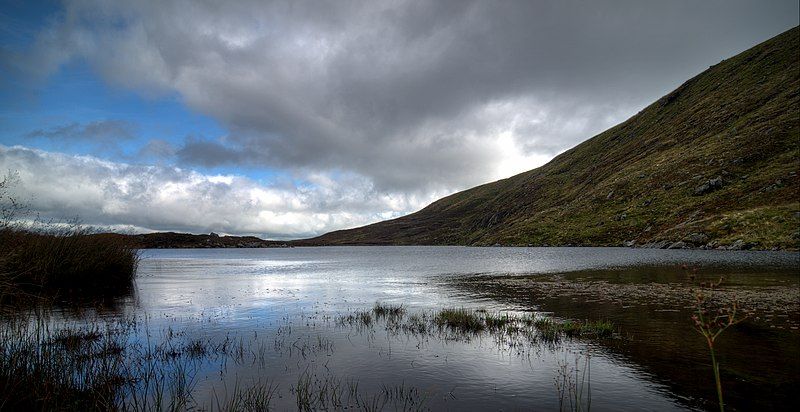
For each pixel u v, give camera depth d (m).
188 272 59.38
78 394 10.93
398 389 11.62
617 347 15.45
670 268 46.84
